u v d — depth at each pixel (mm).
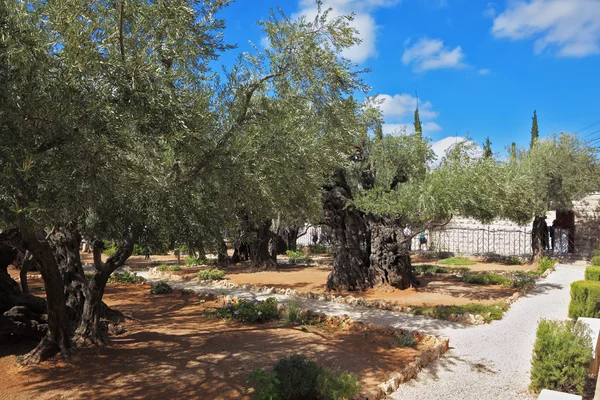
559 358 5871
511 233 24891
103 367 6996
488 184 11867
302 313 10422
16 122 3748
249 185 6109
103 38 4910
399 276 13734
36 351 7188
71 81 4145
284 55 6762
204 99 5211
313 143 7027
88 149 3951
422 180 14375
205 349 7965
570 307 9992
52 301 7262
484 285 14977
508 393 6109
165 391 6004
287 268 20281
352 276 13977
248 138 5801
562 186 19953
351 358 7383
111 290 14938
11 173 3551
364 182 14789
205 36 6547
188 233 6934
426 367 7133
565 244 22812
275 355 7539
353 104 7371
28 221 3932
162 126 4707
